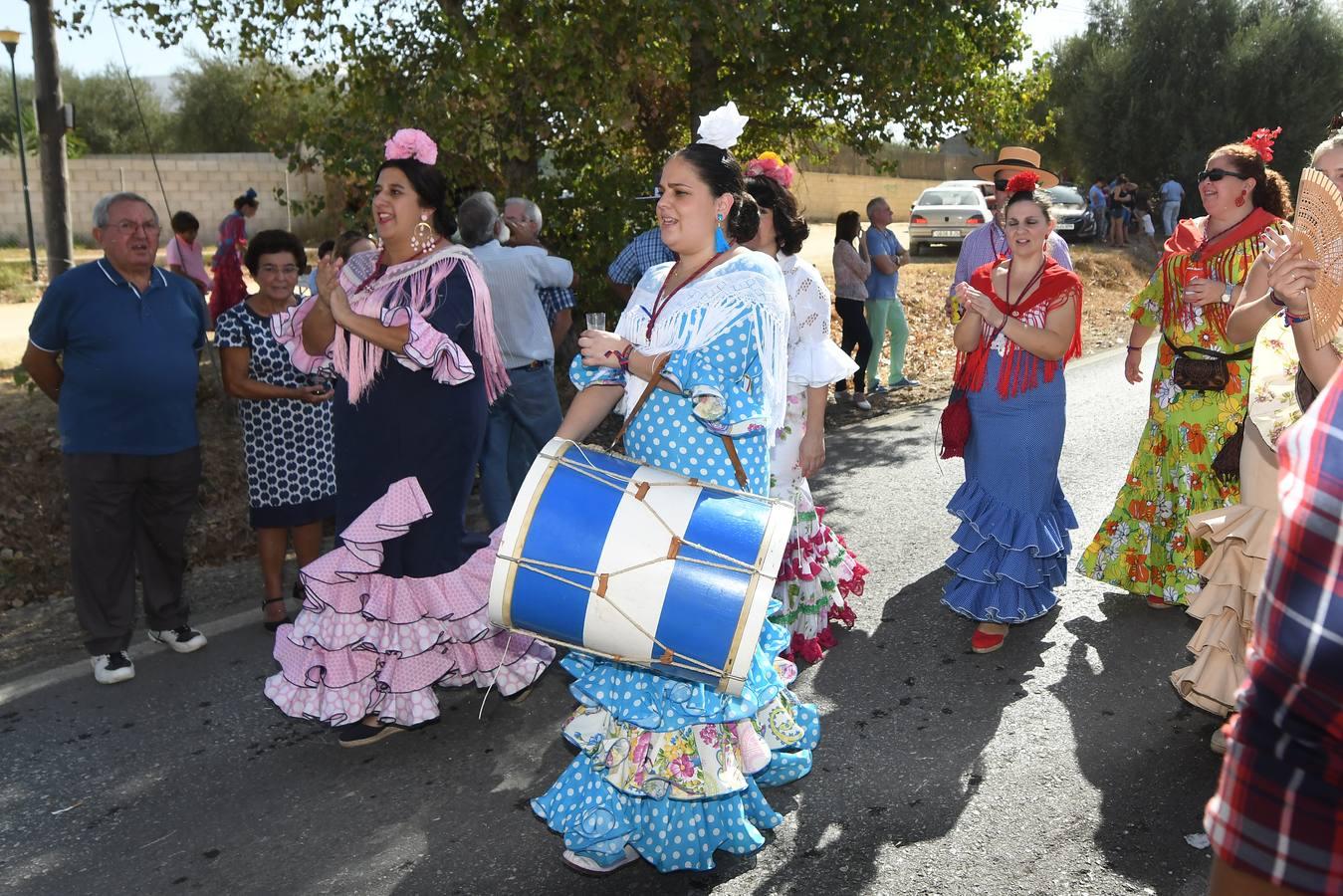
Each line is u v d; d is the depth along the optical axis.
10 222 29.06
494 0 8.53
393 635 3.98
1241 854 1.37
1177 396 4.89
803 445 4.57
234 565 6.13
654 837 3.15
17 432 7.48
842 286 9.56
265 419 5.04
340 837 3.56
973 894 3.17
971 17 10.02
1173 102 32.38
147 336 4.58
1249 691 1.36
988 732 4.11
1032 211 4.62
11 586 5.80
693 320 3.02
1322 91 31.58
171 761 4.07
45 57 10.26
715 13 8.41
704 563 2.75
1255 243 4.59
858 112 10.73
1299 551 1.29
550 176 9.77
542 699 4.52
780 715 3.38
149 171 29.91
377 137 8.64
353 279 4.09
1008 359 4.68
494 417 5.90
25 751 4.14
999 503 4.74
